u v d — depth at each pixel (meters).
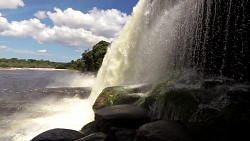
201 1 11.50
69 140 9.50
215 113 8.56
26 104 18.02
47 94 21.48
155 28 15.80
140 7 18.53
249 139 8.00
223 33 10.70
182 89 10.23
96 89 21.42
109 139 9.30
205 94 9.55
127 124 9.75
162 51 14.80
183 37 13.06
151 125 8.51
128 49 18.97
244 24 9.84
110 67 20.33
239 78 10.43
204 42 11.53
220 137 8.20
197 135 8.48
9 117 14.97
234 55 10.51
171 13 14.20
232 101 8.82
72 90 23.41
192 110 9.09
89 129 10.52
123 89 13.15
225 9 10.34
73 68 144.50
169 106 9.82
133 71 18.05
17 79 64.62
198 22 11.78
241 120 8.10
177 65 13.55
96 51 46.09
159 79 14.20
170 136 8.05
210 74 11.55
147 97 11.01
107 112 10.20
